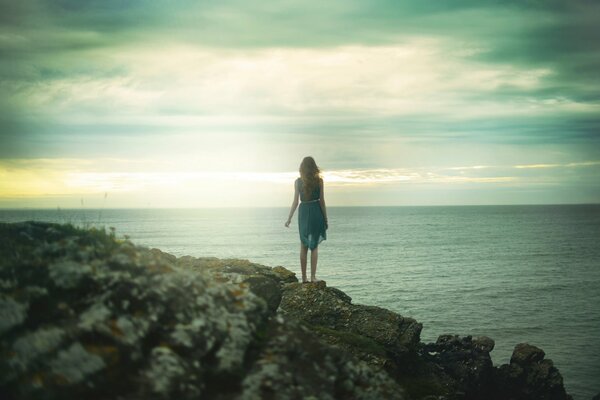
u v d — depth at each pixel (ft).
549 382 61.72
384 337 31.86
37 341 11.72
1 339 11.67
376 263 305.12
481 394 49.06
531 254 356.18
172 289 14.19
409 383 30.71
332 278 243.19
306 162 35.53
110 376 11.65
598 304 180.04
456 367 47.78
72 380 11.26
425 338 133.80
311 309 32.96
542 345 127.03
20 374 11.13
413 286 219.82
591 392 94.32
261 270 35.53
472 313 165.99
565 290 209.46
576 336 135.85
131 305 13.30
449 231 630.33
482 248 401.70
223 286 15.60
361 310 33.55
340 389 14.71
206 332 13.58
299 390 13.51
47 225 16.22
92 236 15.84
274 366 13.78
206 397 12.36
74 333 12.07
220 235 566.77
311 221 35.55
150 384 11.72
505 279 239.91
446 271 268.62
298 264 298.15
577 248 396.57
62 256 14.21
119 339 12.30
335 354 15.12
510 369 61.21
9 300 12.32
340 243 457.27
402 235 561.43
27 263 13.56
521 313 165.68
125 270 14.29
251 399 12.75
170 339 13.03
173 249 391.24
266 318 15.51
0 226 15.37
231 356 13.41
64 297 13.07
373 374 15.87
